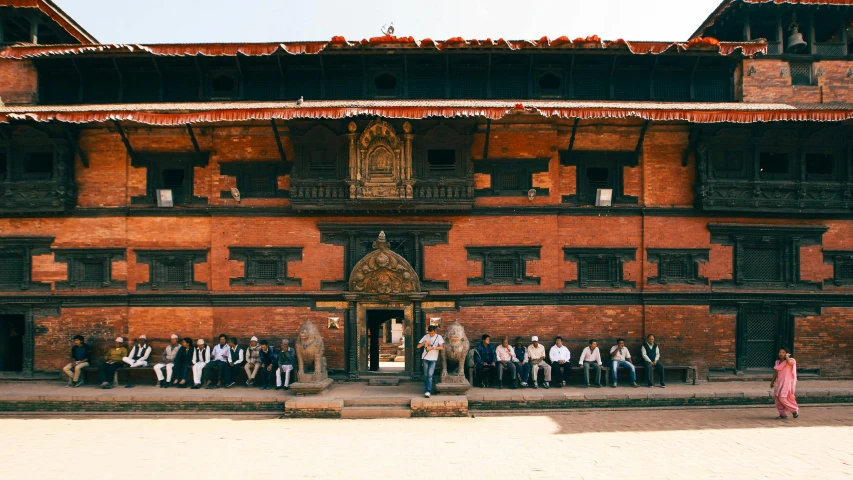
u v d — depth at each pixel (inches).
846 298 722.2
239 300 713.0
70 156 720.3
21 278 728.3
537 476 379.9
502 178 725.9
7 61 749.3
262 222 721.0
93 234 725.9
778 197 708.0
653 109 634.8
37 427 547.5
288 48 716.7
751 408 624.1
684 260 722.2
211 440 486.6
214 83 768.9
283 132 719.1
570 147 714.8
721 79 766.5
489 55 728.3
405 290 705.0
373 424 549.6
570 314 714.8
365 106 640.4
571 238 722.2
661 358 709.3
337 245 721.6
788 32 787.4
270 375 670.5
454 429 523.8
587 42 710.5
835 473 384.2
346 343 711.7
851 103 753.6
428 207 698.2
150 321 719.7
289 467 404.8
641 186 728.3
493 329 710.5
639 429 520.1
